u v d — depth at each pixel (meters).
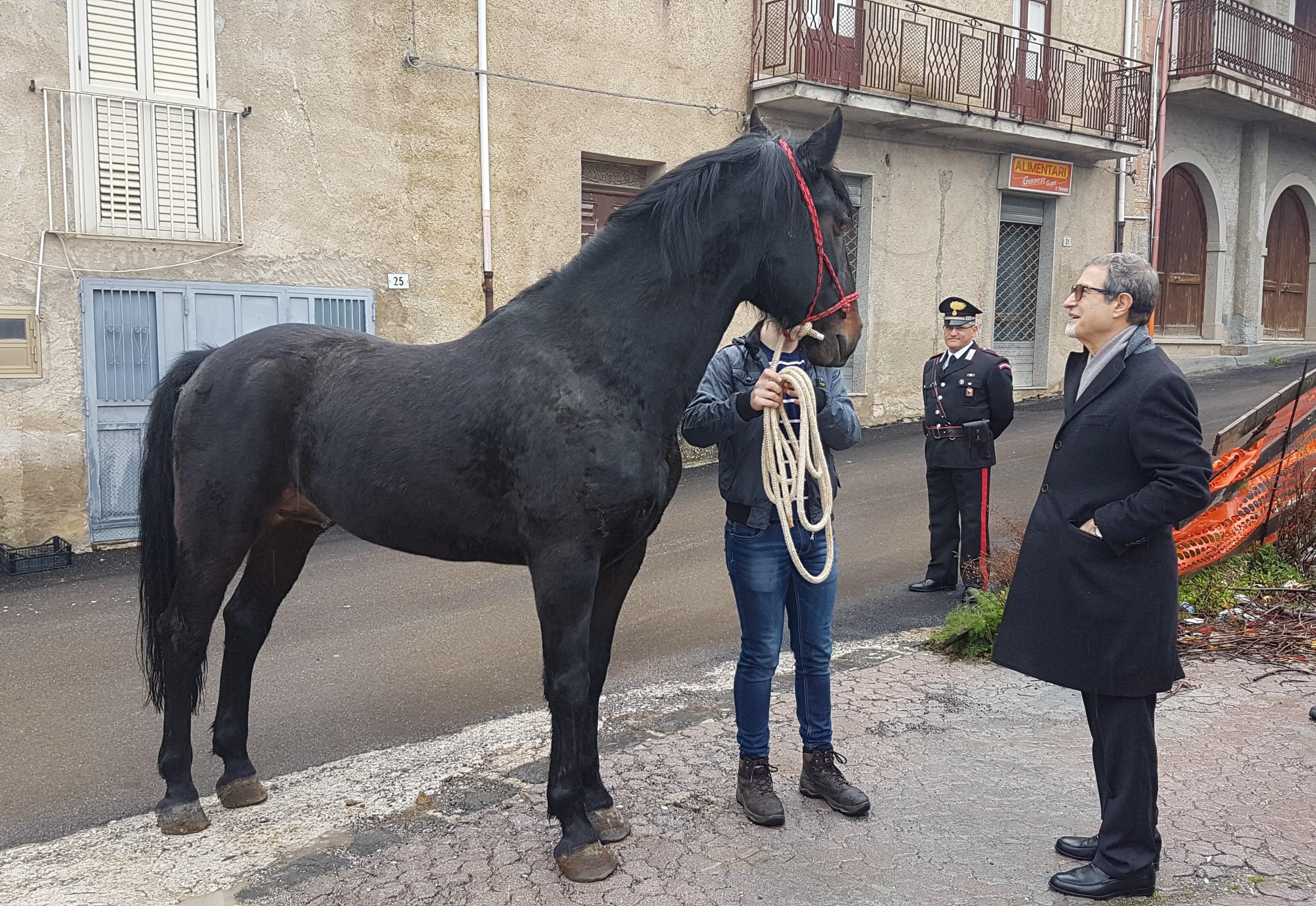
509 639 5.39
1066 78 13.80
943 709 4.16
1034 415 13.14
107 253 7.86
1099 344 2.80
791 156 2.90
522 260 10.13
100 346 7.87
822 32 11.52
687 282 2.88
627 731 4.03
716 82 11.35
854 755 3.69
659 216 2.89
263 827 3.22
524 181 10.05
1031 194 14.31
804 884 2.79
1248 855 2.90
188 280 8.24
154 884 2.84
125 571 7.22
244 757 3.45
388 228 9.27
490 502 2.90
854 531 7.67
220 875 2.89
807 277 2.92
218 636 5.41
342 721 4.24
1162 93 15.12
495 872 2.87
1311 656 4.68
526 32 9.87
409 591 6.41
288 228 8.72
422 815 3.29
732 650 5.16
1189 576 5.60
